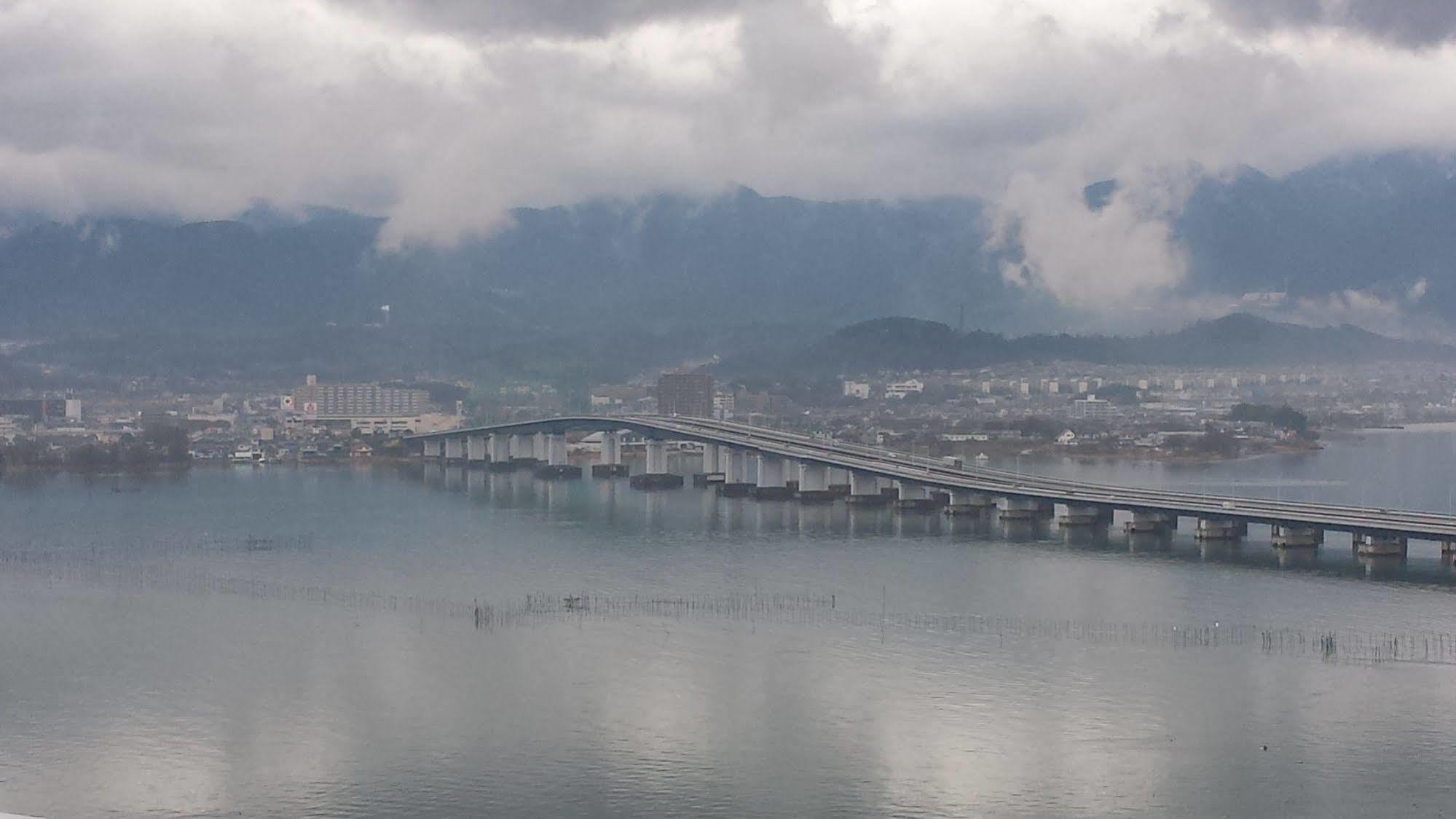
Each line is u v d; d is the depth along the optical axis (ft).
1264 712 631.97
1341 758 578.25
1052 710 637.71
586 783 558.56
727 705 649.20
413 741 606.55
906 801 539.29
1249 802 536.01
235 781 564.71
